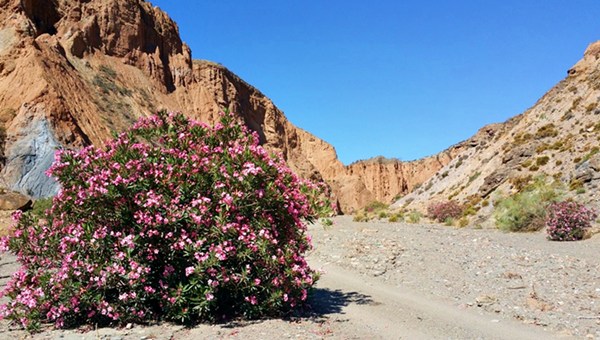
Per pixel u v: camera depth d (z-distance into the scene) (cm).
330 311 792
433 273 1098
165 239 697
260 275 726
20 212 764
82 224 705
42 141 3878
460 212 3616
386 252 1351
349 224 2650
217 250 674
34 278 698
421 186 6316
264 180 752
